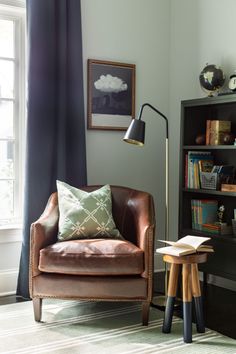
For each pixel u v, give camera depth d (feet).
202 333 8.83
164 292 11.57
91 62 12.44
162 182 13.96
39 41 11.18
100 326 9.16
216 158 12.25
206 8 12.48
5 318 9.62
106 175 12.95
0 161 11.82
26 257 11.16
